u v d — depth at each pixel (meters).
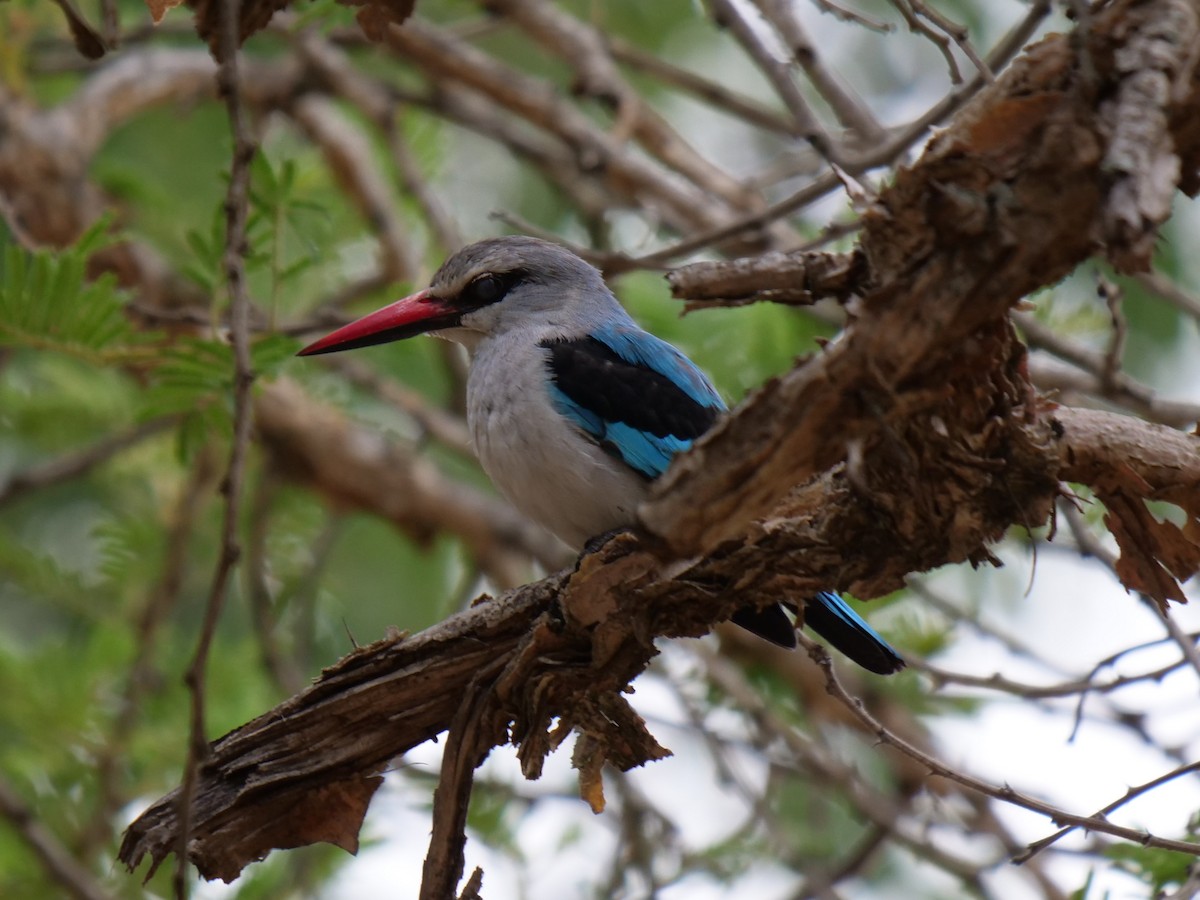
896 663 7.80
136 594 11.65
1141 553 6.44
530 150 12.98
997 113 4.57
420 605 13.45
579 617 6.04
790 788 12.91
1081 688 7.54
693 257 12.11
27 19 11.54
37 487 11.46
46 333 7.46
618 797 10.46
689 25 15.18
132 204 12.22
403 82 15.18
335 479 12.11
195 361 7.60
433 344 13.24
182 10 13.83
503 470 8.87
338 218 11.52
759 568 5.80
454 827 6.38
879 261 4.80
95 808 10.40
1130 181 4.20
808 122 9.12
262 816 6.47
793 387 4.68
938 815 10.52
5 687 10.27
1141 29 4.43
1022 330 9.75
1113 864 8.02
